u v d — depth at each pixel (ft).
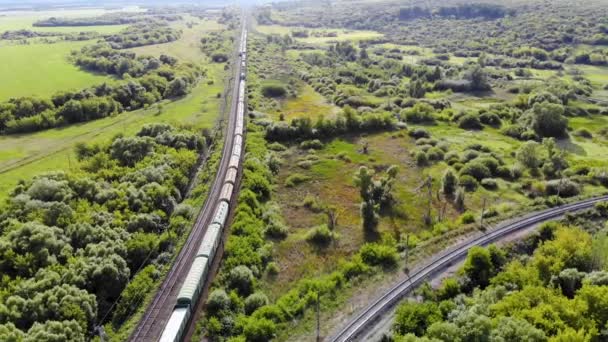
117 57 647.15
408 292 214.07
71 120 458.09
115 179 312.29
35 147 384.68
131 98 529.45
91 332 188.96
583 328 161.68
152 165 328.49
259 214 296.30
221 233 257.96
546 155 381.60
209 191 320.29
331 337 186.09
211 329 192.13
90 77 574.56
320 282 221.05
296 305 205.05
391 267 234.99
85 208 260.62
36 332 168.66
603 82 633.61
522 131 449.48
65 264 214.07
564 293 201.26
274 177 361.71
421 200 322.75
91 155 353.31
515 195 322.96
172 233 259.39
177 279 224.74
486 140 437.99
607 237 226.99
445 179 336.08
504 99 580.71
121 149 347.56
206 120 469.16
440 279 223.30
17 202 253.44
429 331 164.35
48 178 286.87
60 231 231.09
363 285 221.66
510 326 158.10
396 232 283.59
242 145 402.72
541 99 511.40
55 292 191.42
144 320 197.47
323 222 297.12
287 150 417.49
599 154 391.86
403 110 511.81
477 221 280.10
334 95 584.81
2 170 332.39
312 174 368.68
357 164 387.55
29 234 222.07
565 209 286.46
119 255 226.38
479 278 219.00
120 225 252.01
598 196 302.25
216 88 616.39
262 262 246.47
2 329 163.22
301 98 590.55
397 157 400.88
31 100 449.06
